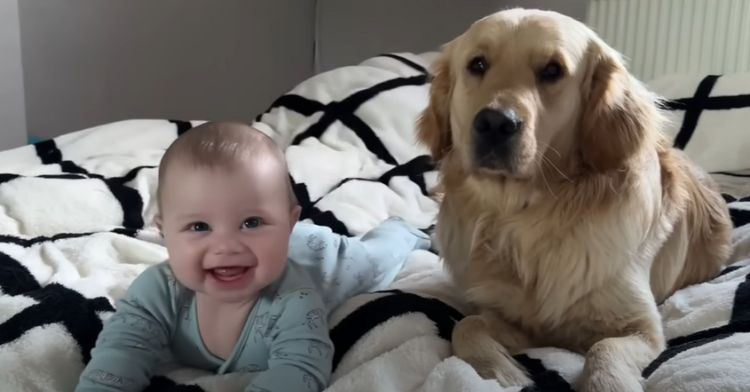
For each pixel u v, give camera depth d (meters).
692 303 1.35
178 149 1.08
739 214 1.79
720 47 2.59
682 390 0.98
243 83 3.16
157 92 2.82
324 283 1.33
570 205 1.25
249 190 1.04
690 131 2.25
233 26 3.04
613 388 1.02
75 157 1.97
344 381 1.04
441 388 1.01
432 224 1.88
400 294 1.30
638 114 1.30
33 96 2.53
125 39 2.68
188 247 1.05
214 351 1.12
